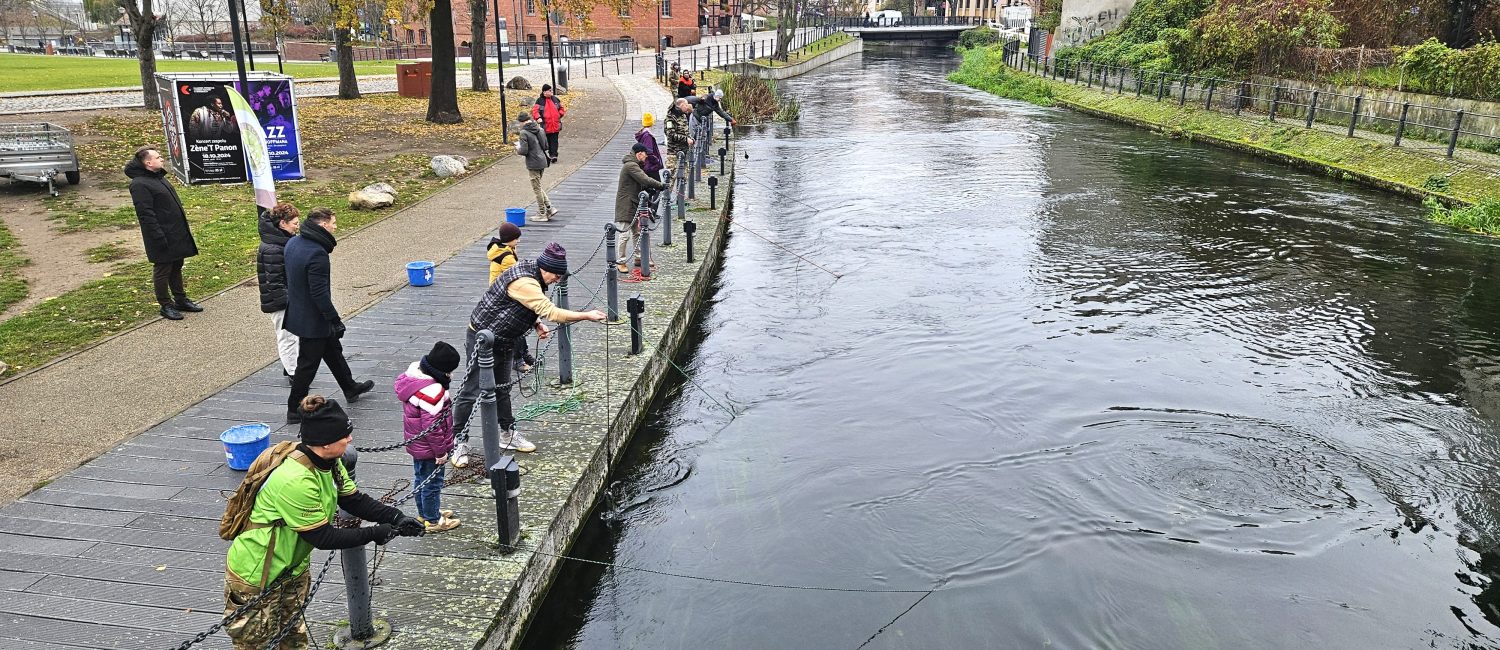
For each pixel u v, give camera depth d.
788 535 7.27
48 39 75.50
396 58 64.06
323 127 24.62
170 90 16.48
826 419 9.34
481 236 14.08
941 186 21.12
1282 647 6.03
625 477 8.07
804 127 32.50
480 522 6.25
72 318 10.15
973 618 6.29
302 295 7.19
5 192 16.34
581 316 6.68
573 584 6.62
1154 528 7.34
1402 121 21.84
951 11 127.62
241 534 4.08
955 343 11.34
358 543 4.21
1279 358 10.82
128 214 14.91
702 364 10.72
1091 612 6.36
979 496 7.83
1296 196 19.91
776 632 6.14
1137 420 9.21
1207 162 24.58
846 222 17.66
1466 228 16.95
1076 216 17.97
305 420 4.00
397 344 9.45
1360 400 9.68
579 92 37.50
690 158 18.12
